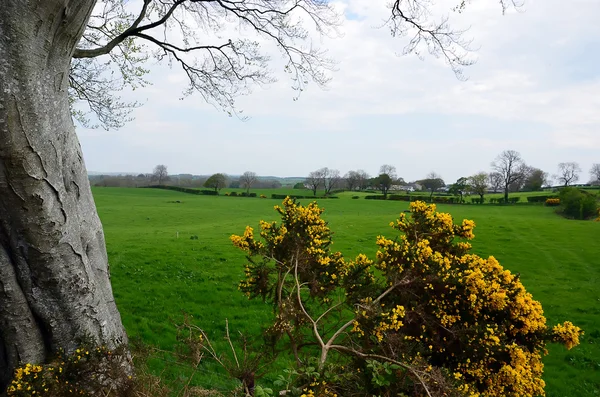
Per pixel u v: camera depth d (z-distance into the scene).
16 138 3.67
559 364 9.44
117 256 16.92
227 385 6.34
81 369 3.99
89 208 4.98
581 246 22.83
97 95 9.62
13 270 4.10
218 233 26.42
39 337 4.32
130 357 4.77
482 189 64.38
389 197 69.00
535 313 6.16
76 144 4.77
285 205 6.44
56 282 4.23
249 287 6.23
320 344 4.43
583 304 13.50
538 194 73.81
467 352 5.49
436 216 7.19
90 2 4.05
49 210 4.05
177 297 11.97
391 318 4.70
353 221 33.12
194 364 4.84
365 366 4.29
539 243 23.50
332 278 5.99
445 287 5.65
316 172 83.19
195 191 77.88
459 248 7.21
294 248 5.86
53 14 3.77
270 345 4.94
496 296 5.89
